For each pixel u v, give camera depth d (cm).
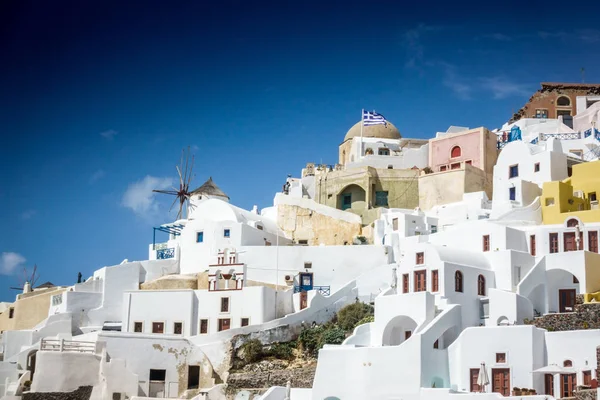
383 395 6688
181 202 11550
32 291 11112
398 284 7762
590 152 10119
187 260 9894
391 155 11669
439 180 10338
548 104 12100
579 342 6425
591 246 7838
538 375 6469
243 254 9494
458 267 7444
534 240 8112
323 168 12275
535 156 9525
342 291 8719
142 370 8081
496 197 9825
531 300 7475
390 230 9500
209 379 8069
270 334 8206
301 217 10444
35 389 7769
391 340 7406
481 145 10462
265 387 7694
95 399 7862
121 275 9538
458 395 6228
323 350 7100
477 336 6688
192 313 8762
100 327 9225
